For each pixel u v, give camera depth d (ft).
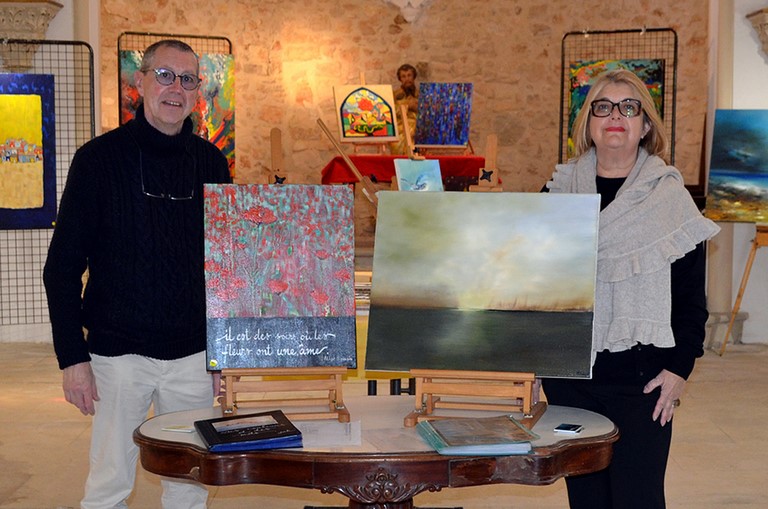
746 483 12.51
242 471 5.86
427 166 15.30
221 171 8.62
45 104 20.84
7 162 20.80
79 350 7.83
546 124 28.53
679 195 7.34
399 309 6.79
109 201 7.91
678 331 7.35
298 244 6.94
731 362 20.30
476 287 6.73
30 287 22.16
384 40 28.58
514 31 28.35
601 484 7.80
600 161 7.78
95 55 22.38
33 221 21.01
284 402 6.95
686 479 12.67
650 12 27.71
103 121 27.94
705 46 27.53
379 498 5.76
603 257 7.32
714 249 22.21
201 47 28.32
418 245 6.80
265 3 28.40
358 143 26.53
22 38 21.35
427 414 6.67
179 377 8.27
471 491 12.42
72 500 11.75
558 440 6.08
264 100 28.73
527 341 6.64
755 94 22.16
